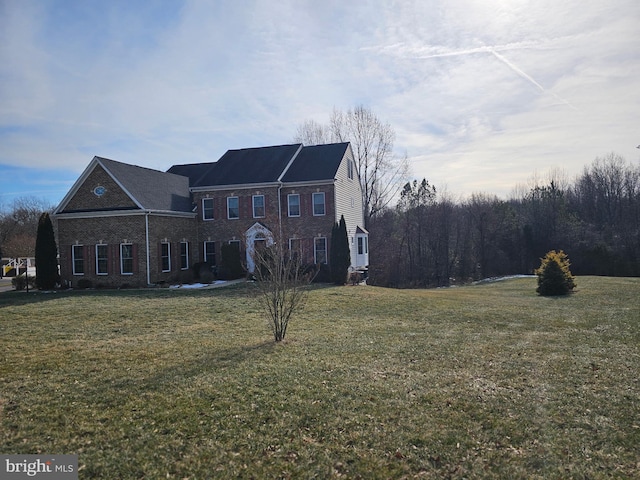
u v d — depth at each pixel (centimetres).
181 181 3106
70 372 788
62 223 2559
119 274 2458
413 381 735
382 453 496
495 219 5066
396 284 4728
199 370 792
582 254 4419
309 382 727
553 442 518
